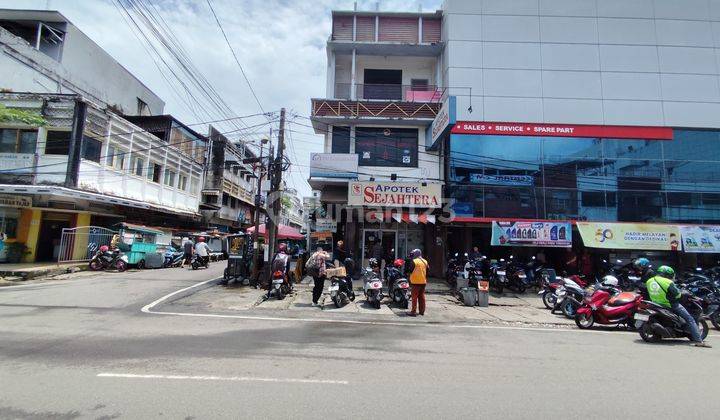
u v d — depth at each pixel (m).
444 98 16.09
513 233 14.57
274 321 8.03
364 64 18.45
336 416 3.51
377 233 16.70
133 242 17.33
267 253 13.58
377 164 16.19
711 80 16.58
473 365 5.34
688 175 15.94
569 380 4.78
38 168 15.26
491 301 12.29
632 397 4.25
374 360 5.43
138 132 19.50
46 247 16.81
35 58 18.86
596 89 16.38
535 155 15.95
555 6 16.91
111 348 5.50
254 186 40.44
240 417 3.43
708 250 14.55
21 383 4.07
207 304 9.68
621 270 14.52
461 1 16.84
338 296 10.19
